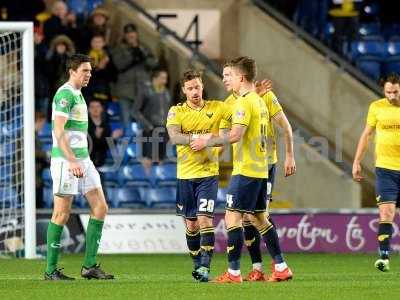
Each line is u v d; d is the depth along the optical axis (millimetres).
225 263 44844
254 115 33000
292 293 30500
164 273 40031
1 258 47062
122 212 51031
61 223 34875
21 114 49188
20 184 49438
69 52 56375
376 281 34844
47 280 34688
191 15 63500
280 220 51969
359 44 64188
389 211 40188
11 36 52125
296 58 60062
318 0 64250
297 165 56844
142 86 56875
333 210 52156
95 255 35406
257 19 61406
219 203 55875
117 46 57469
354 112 59125
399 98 39906
